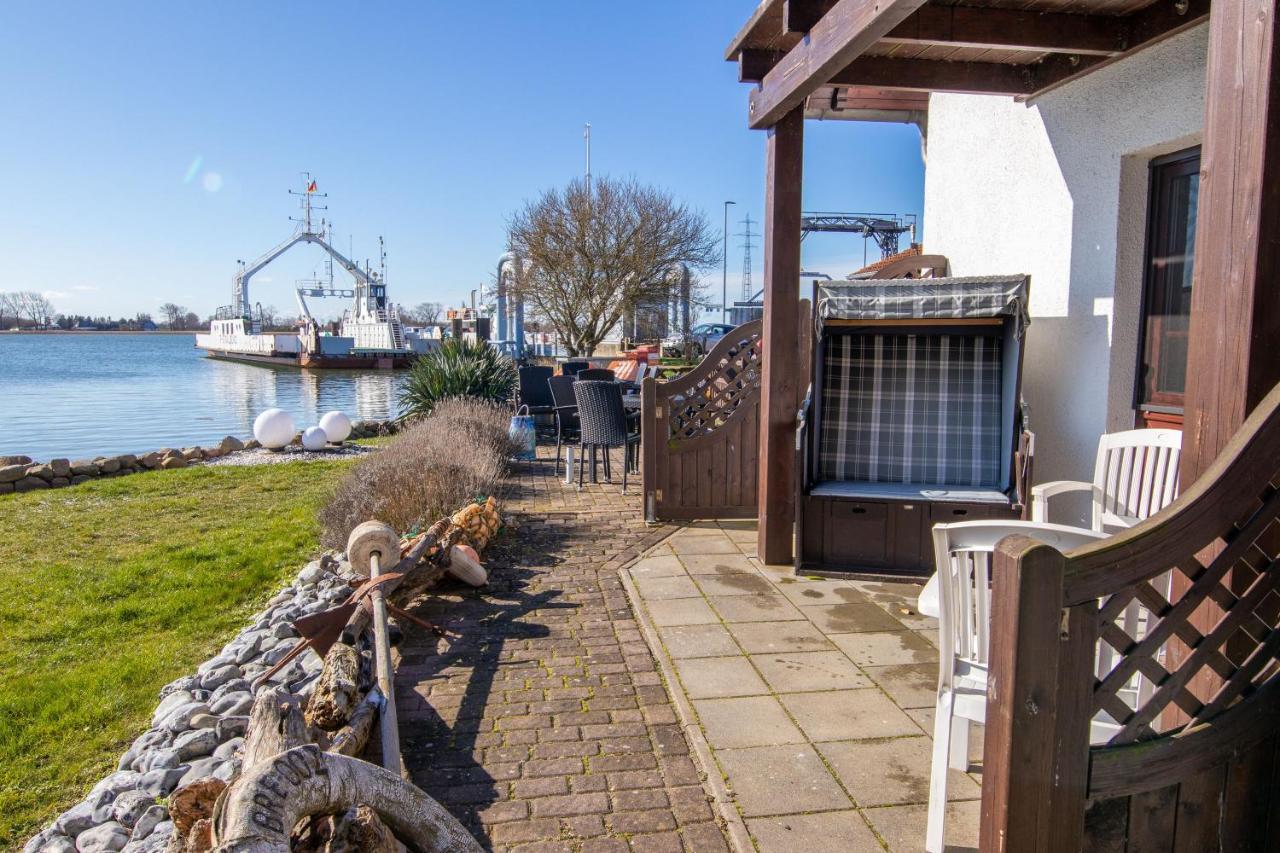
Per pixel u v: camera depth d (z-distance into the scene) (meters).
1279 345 1.83
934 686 3.29
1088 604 1.56
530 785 2.63
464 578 4.57
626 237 21.14
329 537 5.71
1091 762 1.62
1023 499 4.42
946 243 6.23
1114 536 1.62
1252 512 1.72
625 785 2.63
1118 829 1.69
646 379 6.14
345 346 46.53
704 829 2.39
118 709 3.38
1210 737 1.73
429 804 1.85
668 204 21.61
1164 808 1.72
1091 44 4.09
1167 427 4.22
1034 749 1.55
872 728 2.96
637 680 3.42
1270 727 1.80
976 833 2.32
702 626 3.99
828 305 4.73
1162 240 4.29
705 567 5.00
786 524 4.97
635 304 21.62
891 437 5.14
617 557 5.28
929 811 2.25
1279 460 1.67
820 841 2.30
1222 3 1.89
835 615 4.11
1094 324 4.58
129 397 24.47
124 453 13.00
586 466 9.31
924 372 5.17
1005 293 4.46
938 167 6.33
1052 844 1.59
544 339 28.78
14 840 2.55
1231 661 1.84
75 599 4.73
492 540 5.65
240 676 3.63
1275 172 1.80
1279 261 1.82
